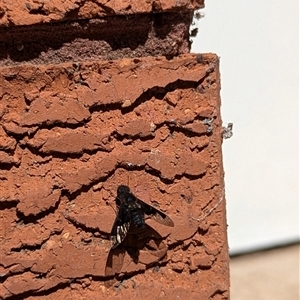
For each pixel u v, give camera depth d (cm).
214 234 13
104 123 12
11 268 12
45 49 12
